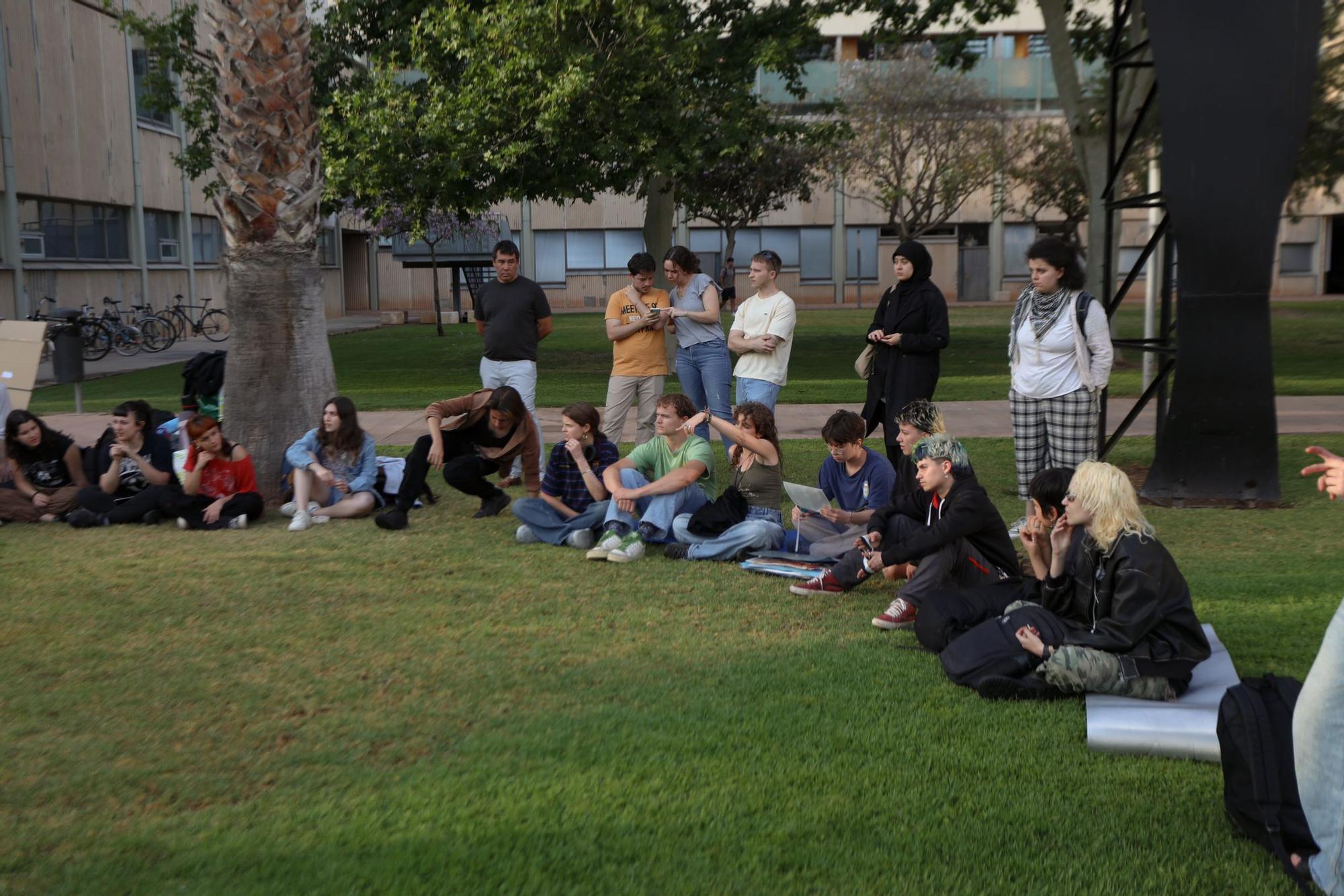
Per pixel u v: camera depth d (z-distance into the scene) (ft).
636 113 50.42
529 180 53.52
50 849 10.59
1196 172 25.80
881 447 36.70
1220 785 11.92
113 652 16.24
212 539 23.73
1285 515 25.67
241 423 27.20
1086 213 111.14
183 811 11.35
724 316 115.14
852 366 65.41
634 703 14.29
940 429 19.33
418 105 51.70
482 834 10.80
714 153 53.52
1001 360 69.36
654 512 22.33
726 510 22.03
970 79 115.96
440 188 52.24
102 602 18.81
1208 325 26.45
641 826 10.98
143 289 95.66
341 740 13.12
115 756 12.69
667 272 29.76
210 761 12.54
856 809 11.35
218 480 25.26
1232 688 11.07
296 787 11.85
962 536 17.51
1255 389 26.50
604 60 48.88
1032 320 23.18
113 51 90.27
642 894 9.78
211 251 111.04
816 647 16.65
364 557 22.06
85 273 86.69
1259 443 26.66
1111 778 12.06
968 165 113.09
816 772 12.20
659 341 29.63
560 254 151.12
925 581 17.57
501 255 29.17
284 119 26.63
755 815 11.23
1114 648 13.79
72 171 83.56
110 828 10.97
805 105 129.29
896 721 13.64
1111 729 12.67
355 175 51.96
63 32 82.74
